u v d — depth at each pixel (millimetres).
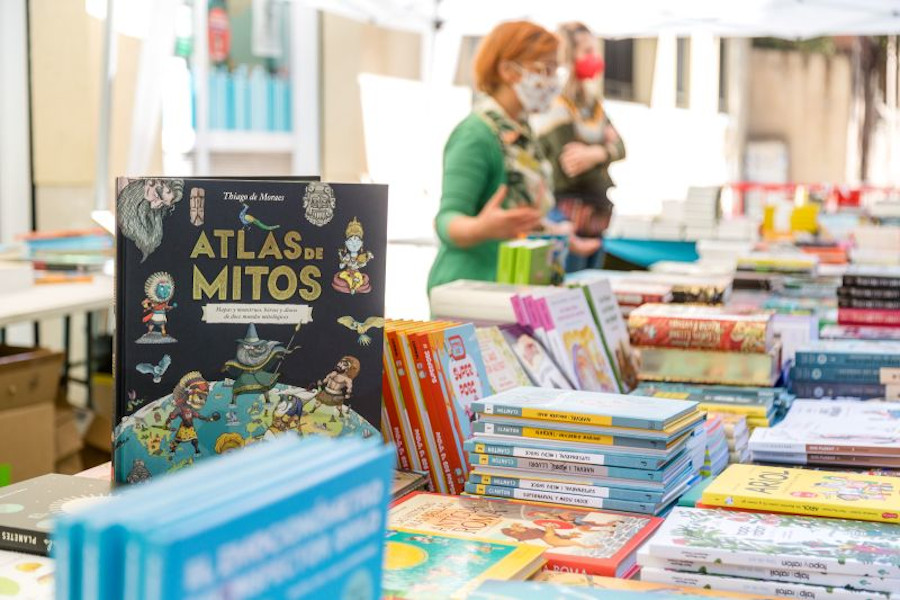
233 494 688
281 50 7371
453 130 3975
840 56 17609
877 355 2705
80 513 656
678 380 2756
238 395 1600
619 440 1675
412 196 7977
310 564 724
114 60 5312
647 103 13281
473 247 3770
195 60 6680
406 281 7160
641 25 6676
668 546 1383
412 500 1712
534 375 2256
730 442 2211
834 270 4008
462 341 1997
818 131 17672
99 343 5438
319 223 1606
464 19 6629
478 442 1747
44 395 4145
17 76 5832
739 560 1354
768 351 2672
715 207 7078
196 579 634
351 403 1620
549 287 2650
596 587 1255
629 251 6816
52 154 5898
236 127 7031
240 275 1595
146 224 1572
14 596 1297
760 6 6289
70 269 4773
